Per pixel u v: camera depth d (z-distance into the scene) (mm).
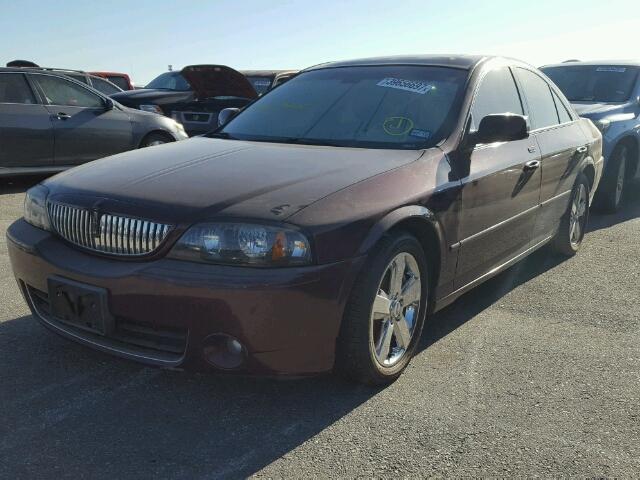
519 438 2734
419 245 3244
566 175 4969
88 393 3016
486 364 3449
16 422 2756
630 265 5355
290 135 3881
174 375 3209
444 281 3523
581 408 3000
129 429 2732
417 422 2842
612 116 7051
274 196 2797
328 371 2871
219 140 3871
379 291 3016
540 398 3084
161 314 2686
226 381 3170
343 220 2777
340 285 2756
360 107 3932
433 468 2516
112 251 2850
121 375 3197
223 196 2801
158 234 2723
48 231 3139
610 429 2824
